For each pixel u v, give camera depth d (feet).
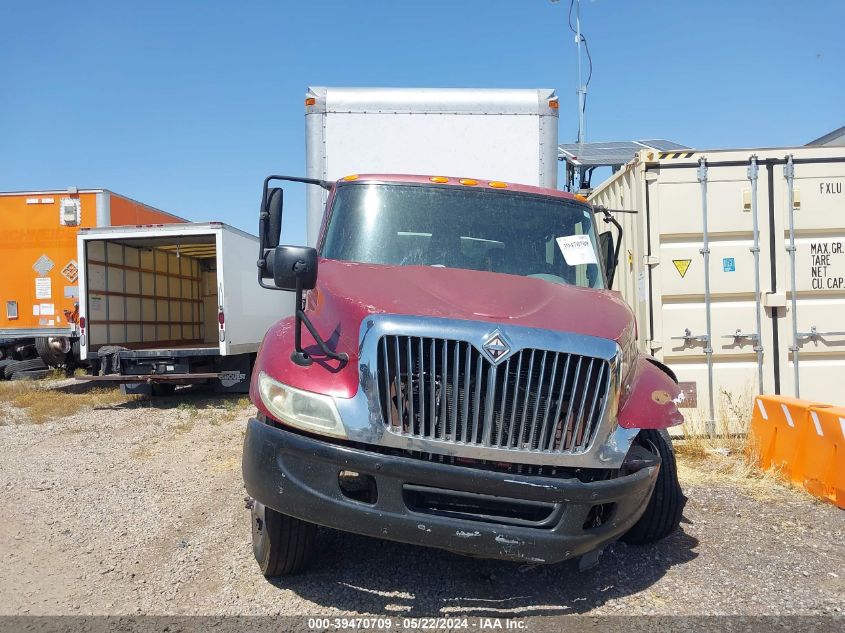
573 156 39.01
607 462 10.77
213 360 41.24
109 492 19.21
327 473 10.53
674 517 14.44
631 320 12.67
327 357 11.04
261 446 10.98
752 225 24.30
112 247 41.86
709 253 24.39
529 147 21.66
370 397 10.45
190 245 44.55
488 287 12.64
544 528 10.64
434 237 15.11
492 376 10.37
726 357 24.35
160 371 37.22
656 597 12.42
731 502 18.06
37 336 45.27
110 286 41.45
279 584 12.85
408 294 11.89
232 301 38.11
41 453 24.48
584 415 10.78
